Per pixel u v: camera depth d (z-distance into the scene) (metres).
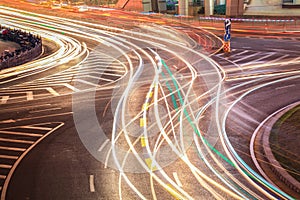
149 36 46.31
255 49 36.50
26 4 82.25
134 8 70.69
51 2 84.12
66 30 54.16
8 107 23.95
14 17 66.75
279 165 14.89
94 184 14.43
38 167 15.92
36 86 28.61
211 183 14.16
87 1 81.88
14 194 13.93
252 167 15.19
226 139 17.89
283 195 13.17
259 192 13.41
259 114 20.67
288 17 50.16
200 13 60.31
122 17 62.50
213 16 56.28
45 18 64.88
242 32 45.31
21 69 34.69
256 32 44.75
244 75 28.23
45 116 22.00
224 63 32.16
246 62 31.97
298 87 24.80
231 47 38.00
